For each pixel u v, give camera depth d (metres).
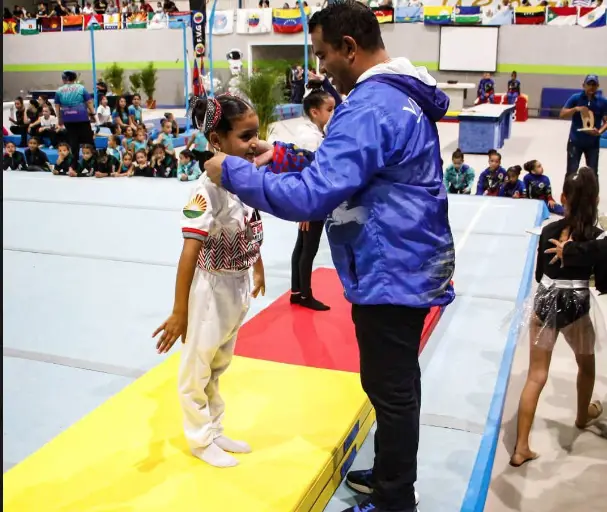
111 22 20.73
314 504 2.22
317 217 1.77
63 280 4.91
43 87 22.11
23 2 24.47
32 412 2.96
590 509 2.71
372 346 1.95
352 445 2.61
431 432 2.86
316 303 4.00
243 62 19.55
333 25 1.88
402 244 1.85
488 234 6.19
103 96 12.96
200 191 2.03
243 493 2.10
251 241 2.19
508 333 3.93
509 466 3.01
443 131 15.35
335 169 1.73
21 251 5.66
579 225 2.84
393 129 1.77
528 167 7.84
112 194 8.16
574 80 18.00
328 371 3.02
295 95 17.91
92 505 2.05
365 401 2.77
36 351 3.63
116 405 2.68
